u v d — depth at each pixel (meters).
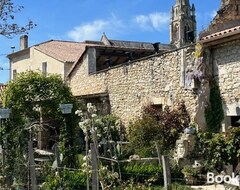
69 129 13.20
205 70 12.95
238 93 12.05
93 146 7.23
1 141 13.72
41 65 25.83
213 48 12.97
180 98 14.02
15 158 11.34
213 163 10.30
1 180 10.48
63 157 12.55
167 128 13.90
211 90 12.92
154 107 15.47
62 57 24.41
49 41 28.19
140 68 16.22
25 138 13.80
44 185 9.98
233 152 9.48
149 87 15.69
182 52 13.90
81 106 18.78
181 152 12.37
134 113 16.53
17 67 29.47
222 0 15.62
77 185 10.09
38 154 15.14
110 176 8.16
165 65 14.84
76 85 21.27
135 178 10.93
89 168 8.00
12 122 14.82
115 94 17.88
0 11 13.71
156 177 10.63
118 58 22.03
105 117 16.38
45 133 19.73
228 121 12.38
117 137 15.82
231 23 15.31
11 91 17.20
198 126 12.78
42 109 17.44
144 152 13.26
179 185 10.54
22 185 10.12
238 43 12.10
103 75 18.83
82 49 27.03
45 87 17.50
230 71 12.34
